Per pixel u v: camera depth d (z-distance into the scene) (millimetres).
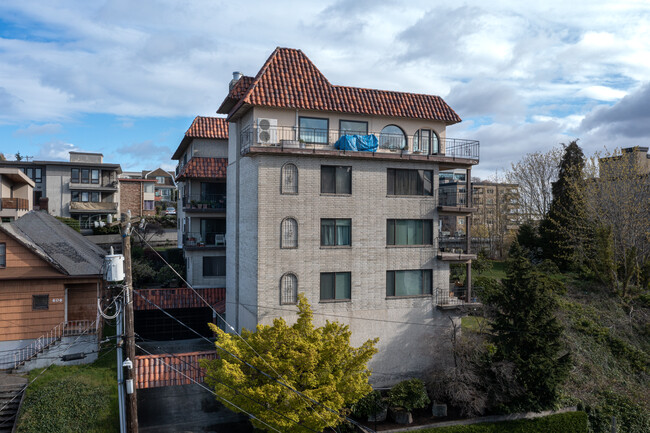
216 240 37094
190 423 22172
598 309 34094
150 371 22219
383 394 25047
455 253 28578
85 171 56844
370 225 26109
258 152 23797
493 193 63438
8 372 24000
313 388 18844
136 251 44188
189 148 39344
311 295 24891
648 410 26500
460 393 23016
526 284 24500
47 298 25500
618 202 37344
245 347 19625
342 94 26984
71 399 21297
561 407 25234
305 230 24828
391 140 27734
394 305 26531
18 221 31891
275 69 26672
